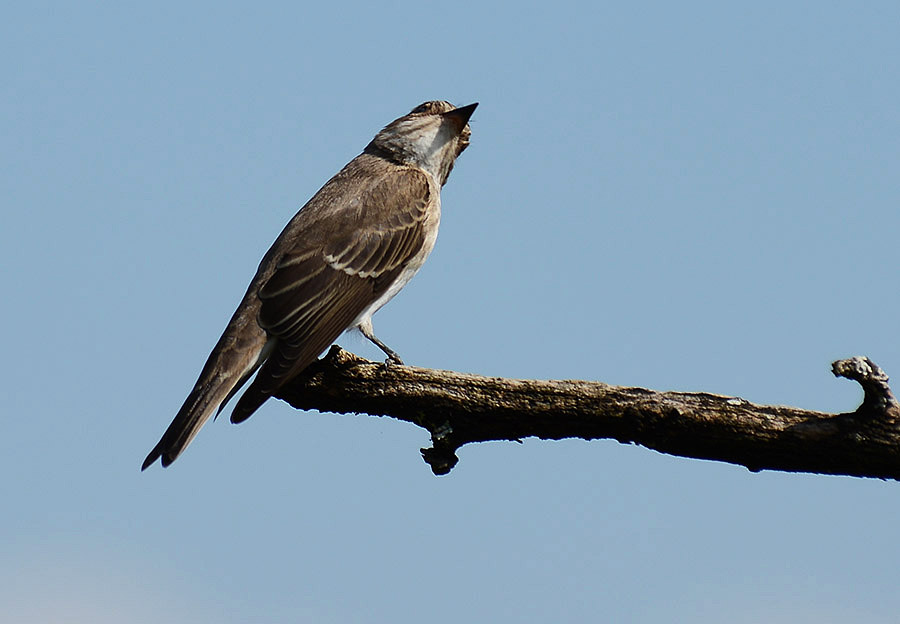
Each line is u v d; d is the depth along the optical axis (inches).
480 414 358.0
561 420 346.9
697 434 328.8
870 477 320.2
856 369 299.9
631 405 336.5
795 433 317.7
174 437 403.5
